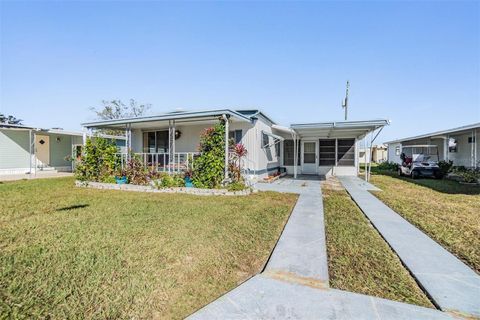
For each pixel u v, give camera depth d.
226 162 8.66
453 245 3.93
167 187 8.91
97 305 2.34
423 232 4.57
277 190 9.39
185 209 6.14
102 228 4.59
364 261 3.34
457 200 7.65
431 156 16.50
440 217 5.61
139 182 9.67
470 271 3.05
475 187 10.59
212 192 8.29
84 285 2.66
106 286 2.65
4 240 3.98
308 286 2.68
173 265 3.16
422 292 2.61
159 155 13.68
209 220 5.17
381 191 9.34
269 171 13.77
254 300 2.41
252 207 6.43
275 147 15.23
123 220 5.14
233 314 2.20
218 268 3.10
